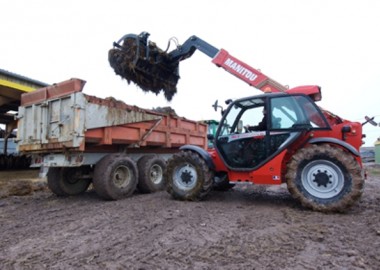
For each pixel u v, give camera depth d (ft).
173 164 16.63
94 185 17.10
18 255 8.29
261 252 8.11
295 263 7.34
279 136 14.48
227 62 20.35
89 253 8.28
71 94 15.78
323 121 13.98
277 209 13.57
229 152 15.88
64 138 15.93
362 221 11.19
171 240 9.22
